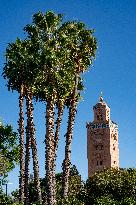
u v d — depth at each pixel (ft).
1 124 169.99
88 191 144.56
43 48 130.52
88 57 143.23
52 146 125.90
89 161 363.15
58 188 175.73
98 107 370.73
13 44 143.95
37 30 136.46
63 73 129.39
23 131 146.00
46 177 122.21
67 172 131.75
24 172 145.69
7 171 161.48
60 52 131.44
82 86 145.59
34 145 141.59
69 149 133.49
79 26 141.90
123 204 124.06
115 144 366.22
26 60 139.23
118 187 140.56
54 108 131.95
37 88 134.92
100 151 360.69
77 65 141.08
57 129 141.79
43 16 136.77
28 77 137.18
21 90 145.18
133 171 149.07
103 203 125.39
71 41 139.74
